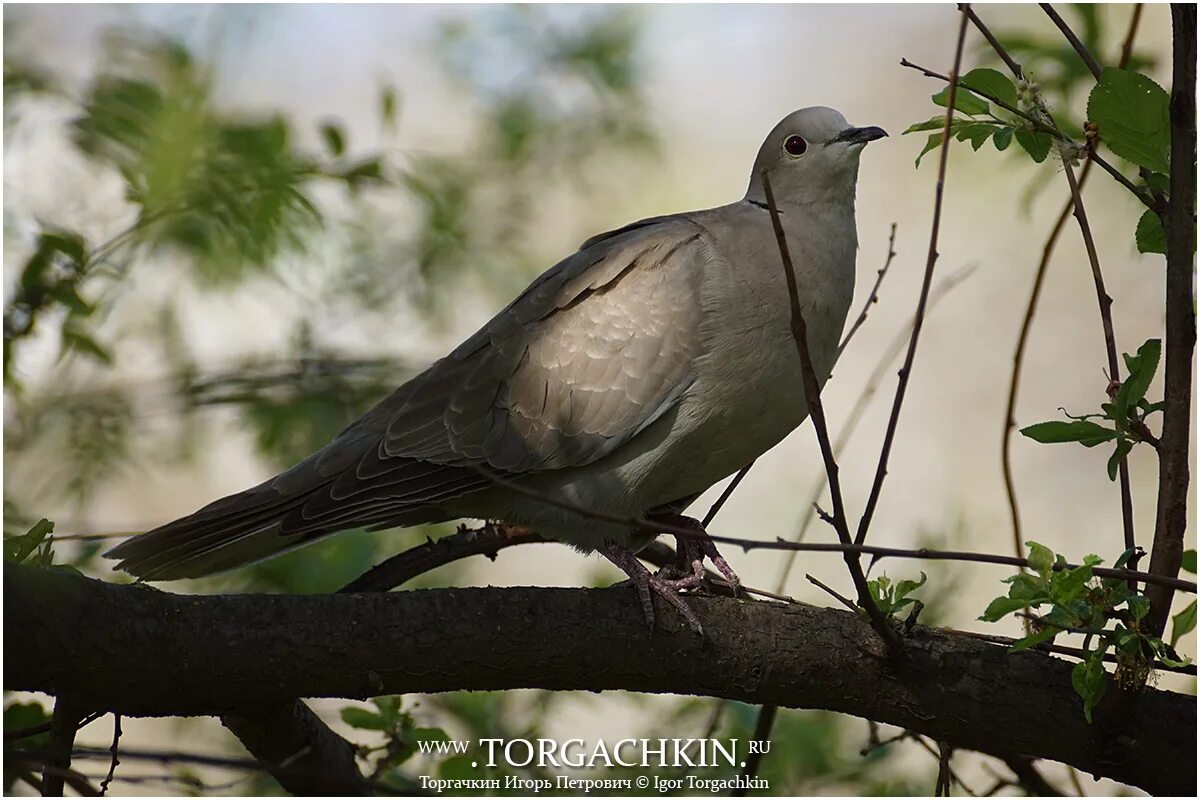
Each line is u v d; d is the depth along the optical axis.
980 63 10.13
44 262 8.87
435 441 8.87
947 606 10.66
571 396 8.81
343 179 10.20
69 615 6.07
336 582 10.57
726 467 9.21
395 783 8.77
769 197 6.07
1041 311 17.25
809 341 8.97
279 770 5.59
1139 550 6.88
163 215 9.47
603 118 13.73
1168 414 6.77
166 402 11.28
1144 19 13.80
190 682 6.45
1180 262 6.64
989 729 7.38
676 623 7.29
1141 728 7.23
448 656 6.89
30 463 11.18
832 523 6.32
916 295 17.52
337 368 11.59
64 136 9.41
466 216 12.75
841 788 9.87
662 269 8.91
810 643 7.36
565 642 7.11
